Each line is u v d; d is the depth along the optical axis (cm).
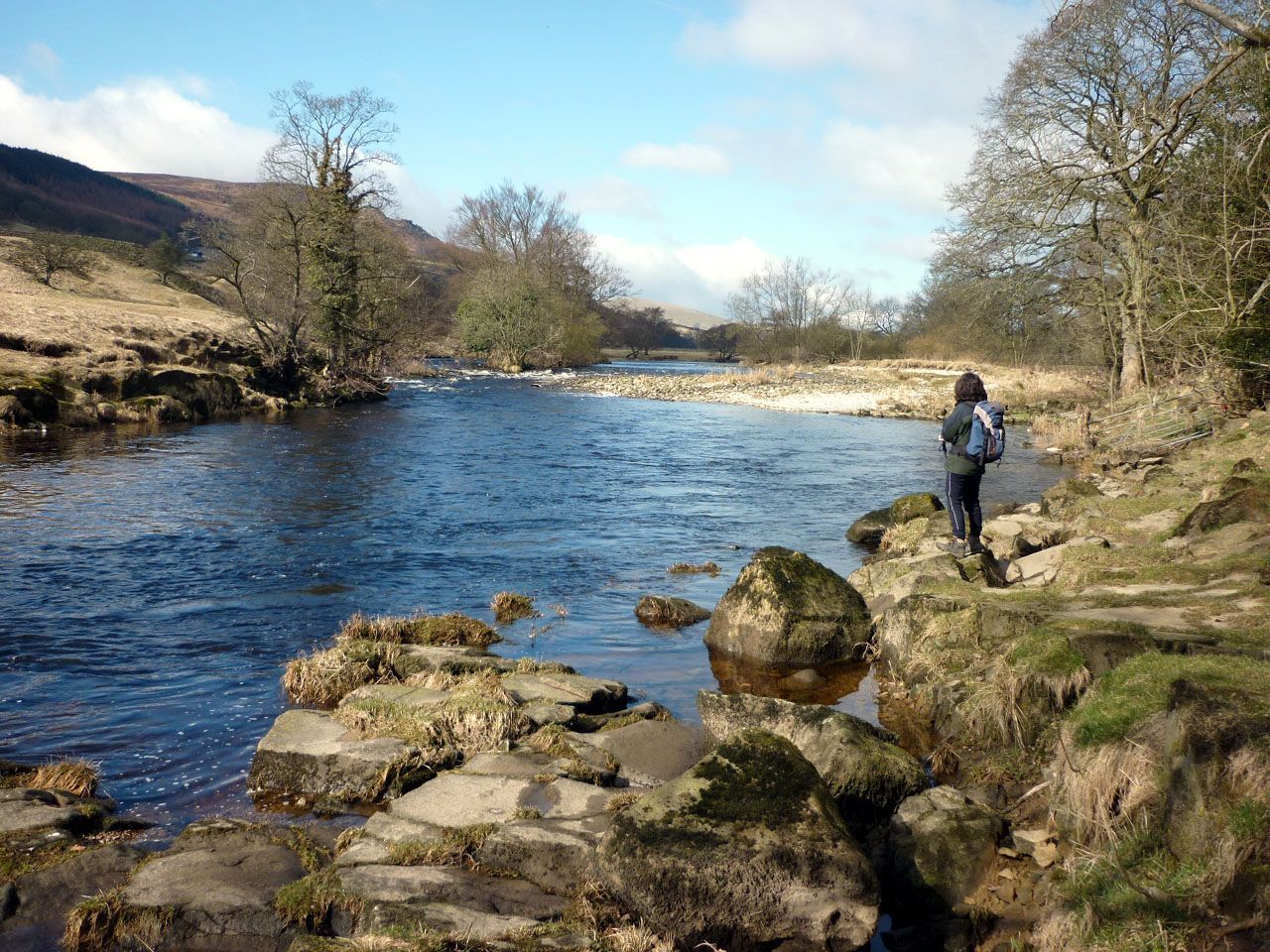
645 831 482
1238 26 789
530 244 8194
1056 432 2958
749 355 8562
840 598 960
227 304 3909
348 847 522
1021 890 499
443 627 962
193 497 1666
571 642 978
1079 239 2997
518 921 445
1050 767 599
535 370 6694
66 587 1108
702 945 457
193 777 647
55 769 626
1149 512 1267
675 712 790
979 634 820
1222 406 2202
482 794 581
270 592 1116
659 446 2683
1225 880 399
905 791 612
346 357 4147
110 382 2825
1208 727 453
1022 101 2888
